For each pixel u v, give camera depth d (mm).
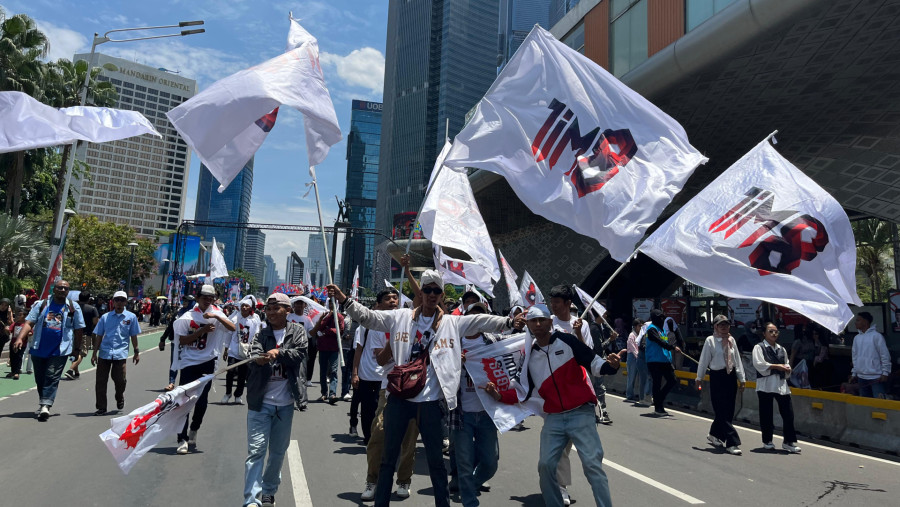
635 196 5336
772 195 5418
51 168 39156
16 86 28172
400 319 4652
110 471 5934
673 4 18500
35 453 6582
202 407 7066
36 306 8648
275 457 4770
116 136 6117
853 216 22922
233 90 5004
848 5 13156
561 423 4371
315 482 5770
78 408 9508
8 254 23797
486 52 153750
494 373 4883
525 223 34906
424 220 7672
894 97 16547
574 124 5699
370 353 6742
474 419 4945
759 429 10008
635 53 20500
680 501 5465
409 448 5344
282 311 4816
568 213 5516
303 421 9164
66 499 5020
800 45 15062
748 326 15969
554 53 5934
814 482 6301
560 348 4484
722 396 7926
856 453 8023
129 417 3969
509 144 5855
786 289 5117
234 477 5852
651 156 5465
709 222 5406
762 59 15961
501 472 6414
